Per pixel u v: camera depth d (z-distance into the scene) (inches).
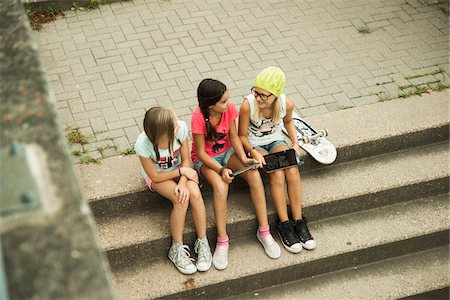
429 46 239.5
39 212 68.6
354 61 230.1
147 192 172.6
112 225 170.4
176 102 207.2
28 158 73.9
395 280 179.0
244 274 168.2
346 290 175.3
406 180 190.1
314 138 186.4
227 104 159.0
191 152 176.7
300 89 215.3
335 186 187.2
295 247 172.7
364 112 204.2
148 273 166.6
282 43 239.0
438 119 201.8
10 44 90.4
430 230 184.9
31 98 81.8
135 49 232.5
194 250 171.9
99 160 181.3
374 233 182.9
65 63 224.1
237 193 184.4
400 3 266.4
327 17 256.2
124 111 202.7
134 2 261.3
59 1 250.4
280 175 172.4
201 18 252.5
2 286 62.2
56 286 62.6
